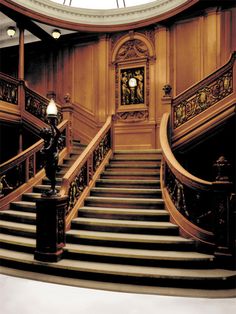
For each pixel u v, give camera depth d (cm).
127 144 925
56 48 1027
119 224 477
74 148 823
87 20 934
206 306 327
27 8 834
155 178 625
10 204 617
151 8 876
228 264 391
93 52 985
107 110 958
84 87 991
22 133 835
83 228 494
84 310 321
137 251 424
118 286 376
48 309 324
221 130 609
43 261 424
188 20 856
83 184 573
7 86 756
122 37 948
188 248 427
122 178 642
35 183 682
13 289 373
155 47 902
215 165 418
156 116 898
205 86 613
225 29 803
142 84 925
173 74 876
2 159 930
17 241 477
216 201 403
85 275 399
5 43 1048
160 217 492
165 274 374
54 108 440
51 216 428
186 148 658
